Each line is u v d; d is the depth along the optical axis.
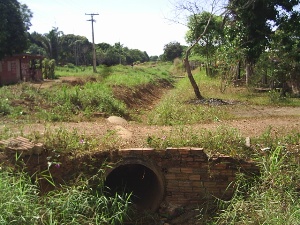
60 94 13.70
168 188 7.17
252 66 22.03
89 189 6.67
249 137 7.68
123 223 6.91
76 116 11.85
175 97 19.70
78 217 5.95
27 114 11.48
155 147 7.24
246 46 21.28
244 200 6.32
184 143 7.34
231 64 19.91
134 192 8.34
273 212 5.31
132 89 20.02
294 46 18.64
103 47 66.19
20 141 7.11
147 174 8.66
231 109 14.37
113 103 13.79
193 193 7.10
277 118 11.56
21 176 6.19
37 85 18.17
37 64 27.77
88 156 7.06
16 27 24.70
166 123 11.27
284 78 17.98
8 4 24.39
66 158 7.02
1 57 24.48
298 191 6.09
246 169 6.82
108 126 9.78
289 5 20.58
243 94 19.14
